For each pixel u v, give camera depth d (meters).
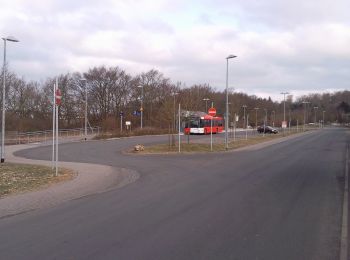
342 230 8.52
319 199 12.27
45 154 35.09
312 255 6.82
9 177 18.73
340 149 38.53
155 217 9.80
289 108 160.50
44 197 13.23
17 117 71.19
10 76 74.94
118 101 95.81
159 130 69.12
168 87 93.06
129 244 7.47
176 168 22.16
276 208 10.86
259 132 85.88
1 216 10.34
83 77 92.75
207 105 104.50
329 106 180.50
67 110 90.12
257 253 6.89
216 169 21.28
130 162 26.45
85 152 36.53
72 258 6.69
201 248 7.19
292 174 18.88
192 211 10.48
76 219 9.73
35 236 8.16
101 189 14.95
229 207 11.00
